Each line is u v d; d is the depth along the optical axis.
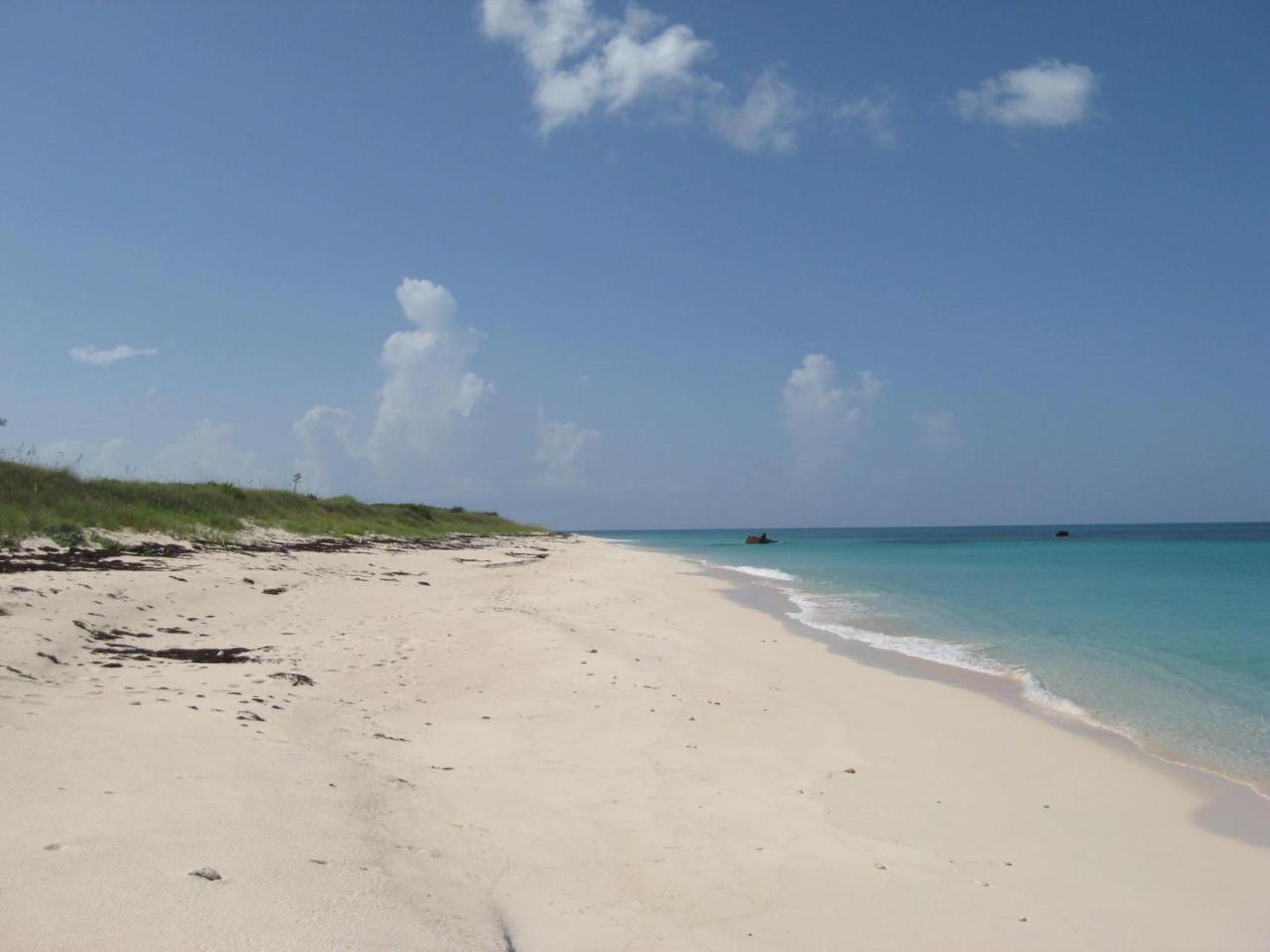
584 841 6.10
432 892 4.66
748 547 83.94
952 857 6.48
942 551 68.81
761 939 4.90
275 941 3.62
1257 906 5.90
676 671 12.80
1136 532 170.62
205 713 7.73
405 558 30.70
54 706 7.23
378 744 7.91
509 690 10.80
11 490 20.47
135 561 17.72
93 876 3.96
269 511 33.97
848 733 9.98
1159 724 11.14
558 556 44.34
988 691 13.04
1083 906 5.75
